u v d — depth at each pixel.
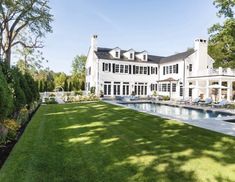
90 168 5.49
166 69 38.59
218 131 9.30
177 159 6.13
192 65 34.22
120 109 17.55
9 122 8.70
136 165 5.69
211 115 18.30
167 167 5.58
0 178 4.89
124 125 10.91
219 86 26.48
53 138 8.37
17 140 8.25
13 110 9.89
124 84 38.06
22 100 10.85
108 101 27.44
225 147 7.17
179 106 24.12
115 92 37.38
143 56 40.09
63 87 48.91
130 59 38.75
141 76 39.50
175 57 38.06
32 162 5.84
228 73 27.39
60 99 30.28
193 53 34.22
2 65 10.23
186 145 7.42
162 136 8.66
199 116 17.66
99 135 8.85
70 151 6.80
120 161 5.97
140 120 12.30
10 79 10.44
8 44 25.64
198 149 6.98
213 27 17.88
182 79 34.06
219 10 15.94
